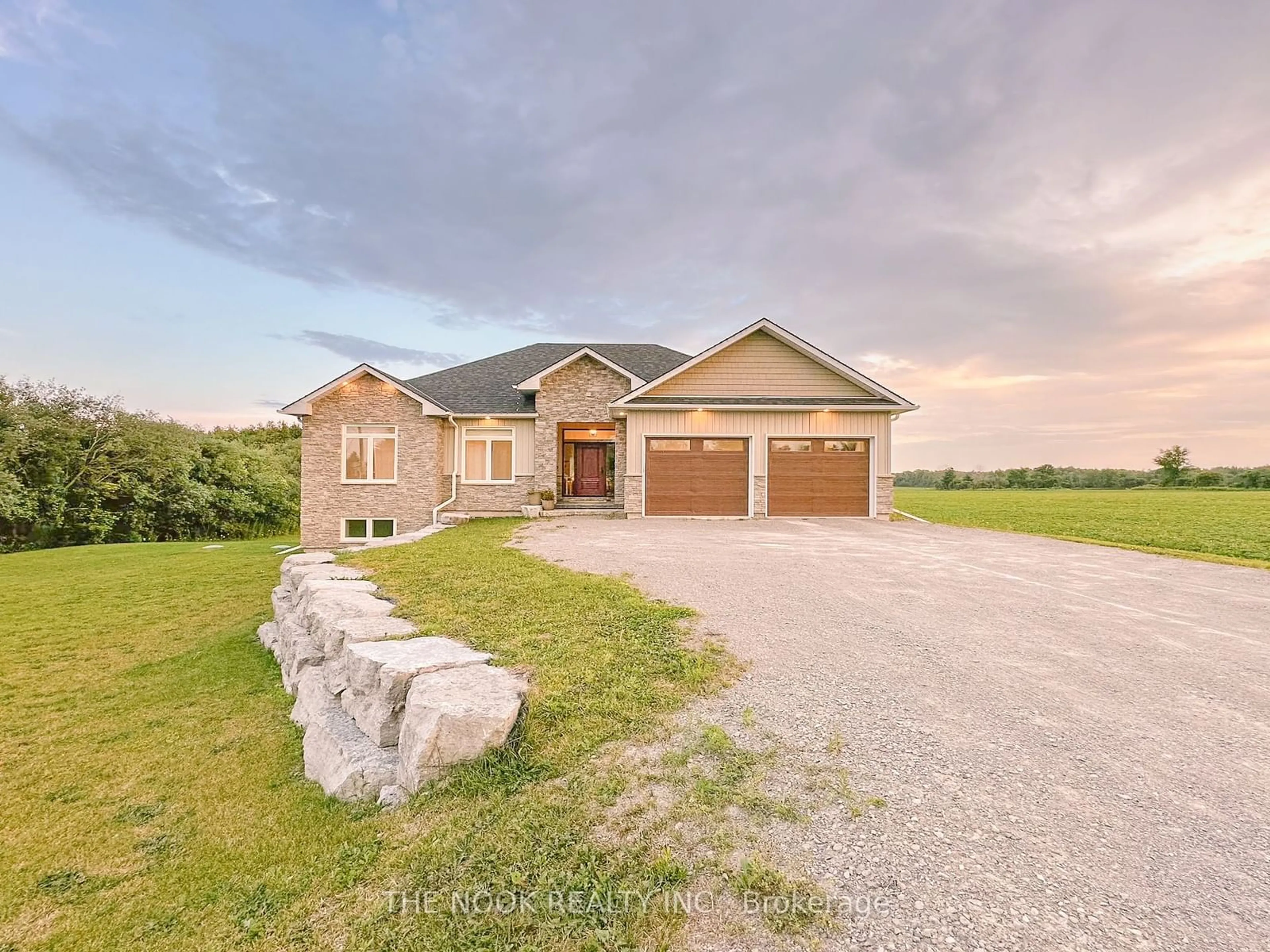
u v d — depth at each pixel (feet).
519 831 8.57
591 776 9.75
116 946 8.05
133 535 74.13
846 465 52.70
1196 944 6.08
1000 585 24.26
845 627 17.90
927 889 6.93
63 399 72.02
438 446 56.24
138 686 20.70
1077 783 9.34
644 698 12.52
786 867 7.39
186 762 14.57
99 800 12.66
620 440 58.39
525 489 58.70
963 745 10.58
